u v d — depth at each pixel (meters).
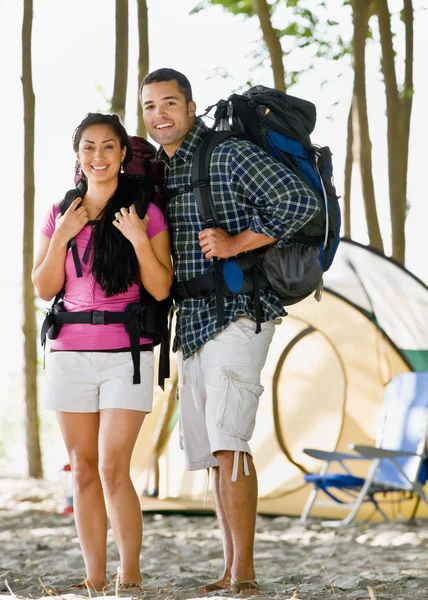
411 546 14.88
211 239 9.34
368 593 9.51
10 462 36.22
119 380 9.56
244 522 9.32
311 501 18.00
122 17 22.00
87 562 9.61
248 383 9.50
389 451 16.56
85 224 9.77
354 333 19.27
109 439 9.52
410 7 25.66
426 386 17.81
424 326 18.84
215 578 11.16
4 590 9.94
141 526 9.65
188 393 9.98
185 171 9.84
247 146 9.52
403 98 25.67
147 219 9.74
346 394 19.27
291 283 9.57
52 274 9.76
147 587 9.73
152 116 9.85
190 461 10.07
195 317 9.71
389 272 19.23
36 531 16.98
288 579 10.79
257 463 19.53
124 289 9.67
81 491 9.68
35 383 26.28
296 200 9.25
